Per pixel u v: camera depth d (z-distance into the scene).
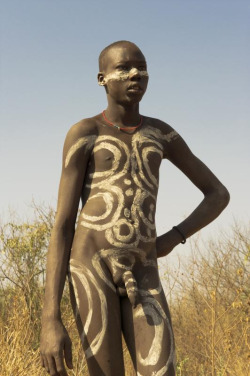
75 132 3.58
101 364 3.28
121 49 3.60
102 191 3.49
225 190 3.96
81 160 3.55
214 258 9.88
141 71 3.60
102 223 3.42
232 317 8.09
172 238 3.76
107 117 3.66
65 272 3.42
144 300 3.32
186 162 3.87
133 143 3.60
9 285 8.44
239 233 10.59
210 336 7.69
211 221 3.91
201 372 7.76
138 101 3.61
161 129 3.76
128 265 3.39
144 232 3.44
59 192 3.55
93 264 3.37
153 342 3.20
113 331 3.31
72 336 6.75
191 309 9.16
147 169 3.58
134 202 3.46
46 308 3.31
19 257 8.87
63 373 3.21
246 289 9.16
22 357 5.70
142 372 3.18
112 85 3.60
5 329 6.27
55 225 3.48
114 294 3.37
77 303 3.36
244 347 6.94
